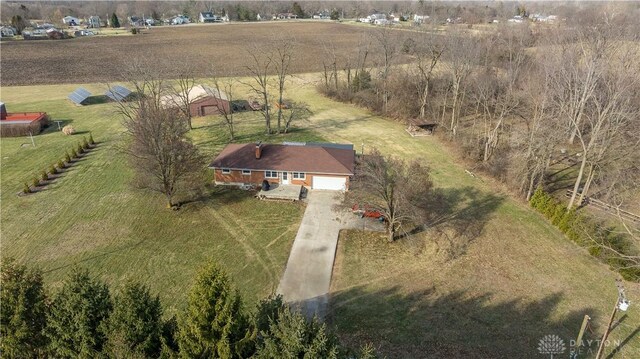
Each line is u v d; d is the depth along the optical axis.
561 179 46.03
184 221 37.19
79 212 38.06
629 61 45.62
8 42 133.75
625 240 33.84
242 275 30.48
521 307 27.66
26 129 56.53
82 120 63.72
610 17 69.81
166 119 37.84
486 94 55.31
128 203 39.75
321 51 118.75
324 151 44.28
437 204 39.12
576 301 28.30
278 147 44.81
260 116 67.25
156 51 120.50
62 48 124.50
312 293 28.78
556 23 97.75
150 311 18.52
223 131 59.97
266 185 42.16
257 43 129.25
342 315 26.80
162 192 38.47
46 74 93.50
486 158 48.97
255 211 39.09
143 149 36.44
